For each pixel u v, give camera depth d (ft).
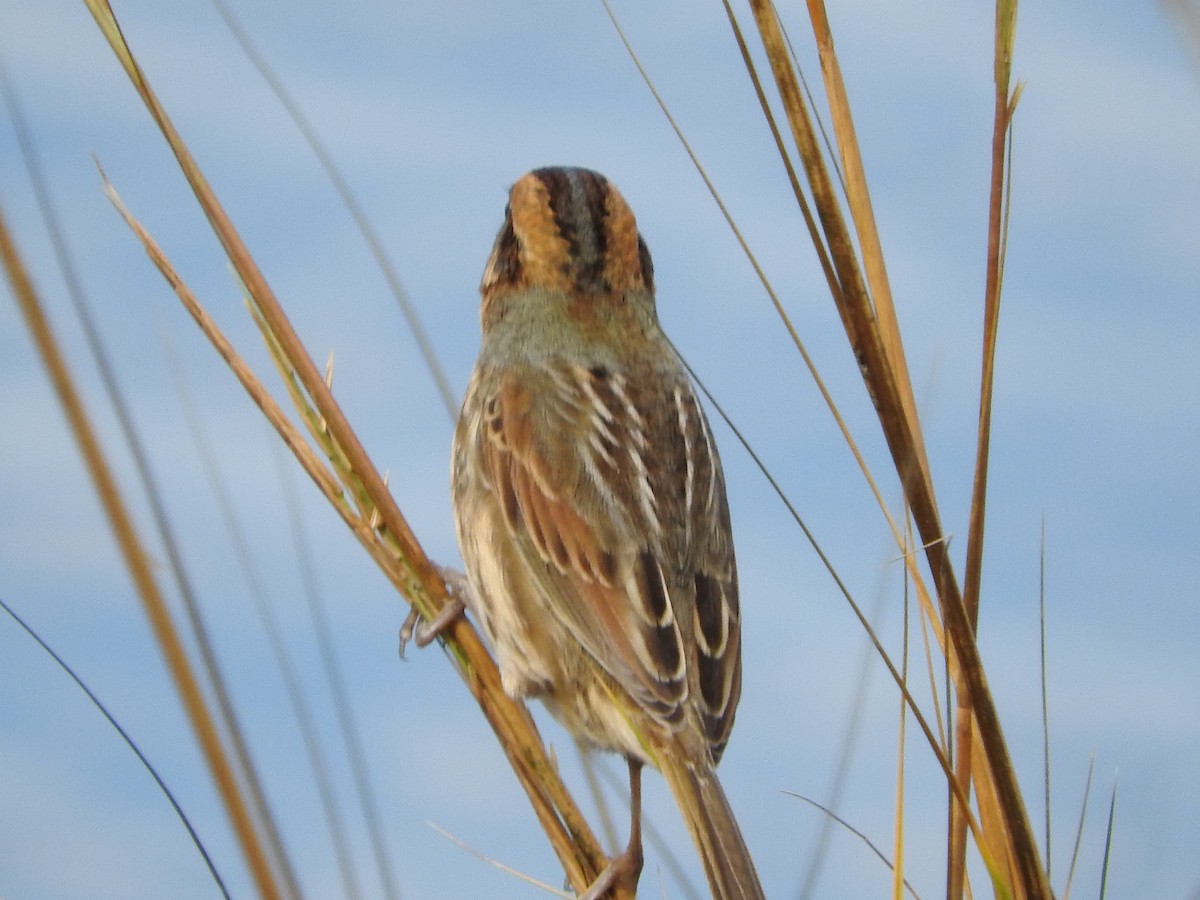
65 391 20.11
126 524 20.54
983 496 27.73
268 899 20.94
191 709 20.89
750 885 33.71
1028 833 26.99
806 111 25.49
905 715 28.91
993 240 27.40
